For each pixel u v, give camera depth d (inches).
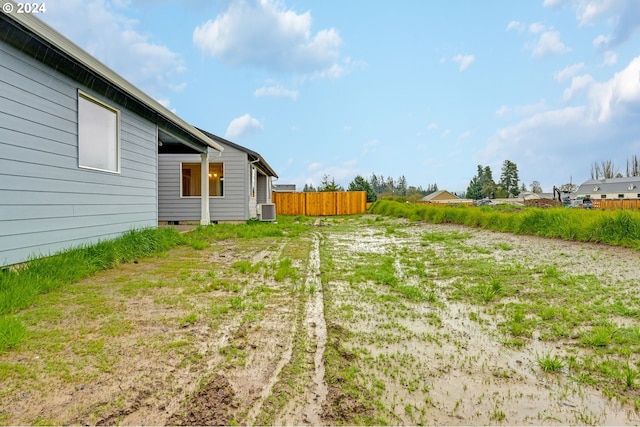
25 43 139.1
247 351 88.1
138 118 241.8
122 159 220.7
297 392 70.5
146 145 253.1
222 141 449.4
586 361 83.7
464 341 96.0
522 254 223.3
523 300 131.0
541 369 80.7
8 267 134.0
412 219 519.5
